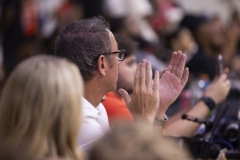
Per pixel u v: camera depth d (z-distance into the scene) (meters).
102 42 6.00
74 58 5.99
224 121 8.27
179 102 10.32
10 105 4.51
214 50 13.27
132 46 8.30
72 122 4.48
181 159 3.62
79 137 5.77
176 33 13.74
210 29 13.25
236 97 9.30
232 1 16.28
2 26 14.12
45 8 14.16
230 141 7.52
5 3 14.12
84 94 6.03
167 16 14.17
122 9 13.58
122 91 6.11
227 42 13.34
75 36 6.02
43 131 4.41
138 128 3.73
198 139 6.98
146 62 5.94
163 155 3.58
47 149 4.39
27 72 4.52
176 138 7.13
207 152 6.81
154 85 5.91
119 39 8.24
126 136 3.66
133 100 5.90
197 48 13.34
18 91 4.49
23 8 14.05
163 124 6.16
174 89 6.25
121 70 8.20
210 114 8.25
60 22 13.44
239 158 6.96
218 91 7.82
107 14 13.62
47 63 4.56
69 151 4.46
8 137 4.46
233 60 12.80
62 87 4.47
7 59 13.72
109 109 7.67
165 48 13.79
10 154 4.37
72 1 13.63
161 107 6.19
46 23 13.92
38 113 4.42
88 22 6.12
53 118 4.43
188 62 12.28
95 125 5.85
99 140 3.72
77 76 4.59
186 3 16.62
